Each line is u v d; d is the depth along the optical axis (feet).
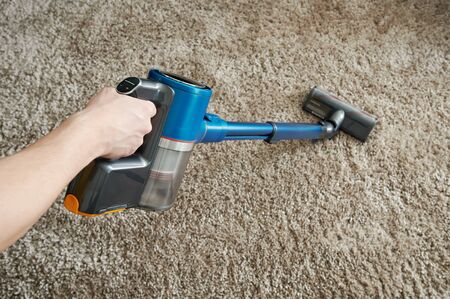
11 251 3.38
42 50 4.25
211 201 3.64
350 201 3.64
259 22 4.41
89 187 1.98
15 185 1.40
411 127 3.90
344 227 3.55
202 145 3.83
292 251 3.47
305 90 4.10
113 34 4.35
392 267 3.40
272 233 3.53
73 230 3.49
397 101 4.00
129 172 2.06
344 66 4.18
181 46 4.30
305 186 3.70
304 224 3.57
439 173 3.71
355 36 4.32
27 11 4.46
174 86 2.08
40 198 1.44
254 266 3.42
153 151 2.15
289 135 3.29
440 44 4.26
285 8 4.48
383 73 4.13
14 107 3.95
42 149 1.55
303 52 4.25
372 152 3.82
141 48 4.28
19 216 1.37
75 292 3.29
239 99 4.05
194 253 3.46
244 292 3.34
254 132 2.95
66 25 4.40
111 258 3.42
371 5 4.48
